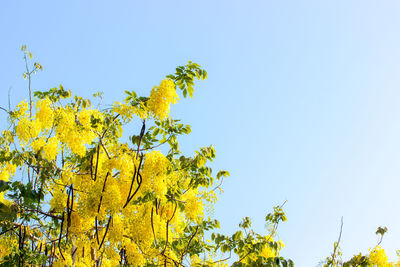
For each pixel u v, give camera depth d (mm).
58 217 4672
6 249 5156
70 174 4535
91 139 4645
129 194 4316
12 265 4891
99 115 4750
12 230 5059
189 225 5922
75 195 4637
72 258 4660
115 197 4277
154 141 5062
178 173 5105
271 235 6109
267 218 6191
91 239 4840
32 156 4652
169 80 4746
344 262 6012
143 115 4605
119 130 4602
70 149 4750
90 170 4574
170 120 4977
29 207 4895
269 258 5363
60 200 4570
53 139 4891
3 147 4930
